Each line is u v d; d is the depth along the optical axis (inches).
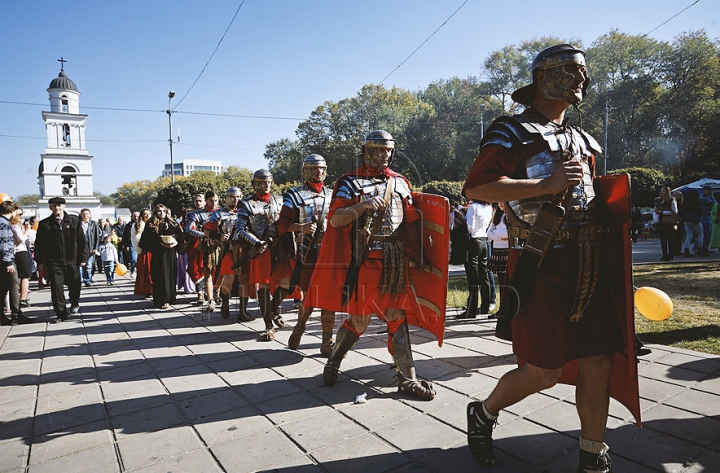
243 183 1811.0
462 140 1881.2
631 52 1764.3
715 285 283.3
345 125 2043.6
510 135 74.9
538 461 89.9
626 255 71.5
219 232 255.6
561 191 73.1
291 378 145.0
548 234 73.3
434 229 122.6
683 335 173.0
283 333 209.2
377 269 125.6
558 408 113.0
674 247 500.1
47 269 263.0
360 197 125.2
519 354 78.9
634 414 75.0
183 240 299.3
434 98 2401.6
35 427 114.7
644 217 957.8
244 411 120.1
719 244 465.7
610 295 77.7
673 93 1676.9
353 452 96.5
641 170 1101.7
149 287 327.0
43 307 325.7
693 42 1667.1
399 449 97.2
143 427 112.6
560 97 76.0
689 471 84.1
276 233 199.5
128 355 180.1
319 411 118.4
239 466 92.5
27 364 172.2
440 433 103.7
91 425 114.8
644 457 88.9
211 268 279.0
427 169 1862.7
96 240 439.8
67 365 169.3
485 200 75.0
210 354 176.7
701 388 121.3
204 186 1638.8
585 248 74.4
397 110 1959.9
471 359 157.9
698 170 1589.6
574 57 75.0
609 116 1764.3
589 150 79.7
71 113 1740.9
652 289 119.6
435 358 159.8
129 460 96.7
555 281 74.7
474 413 88.8
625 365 83.5
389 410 117.6
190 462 94.9
